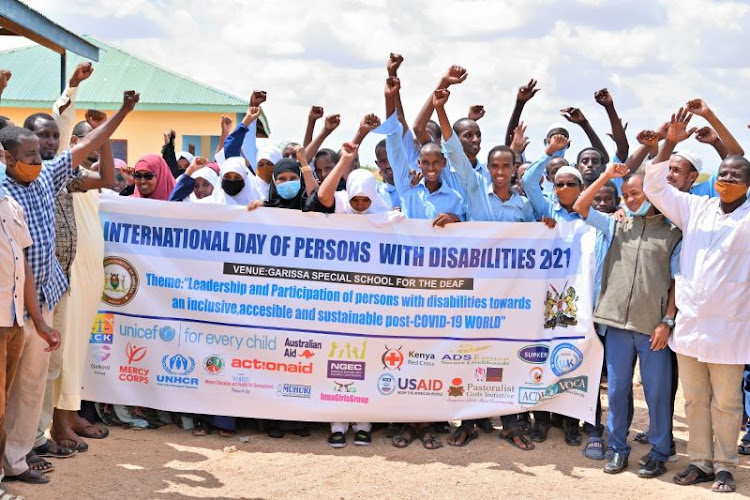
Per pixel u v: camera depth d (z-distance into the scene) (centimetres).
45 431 710
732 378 627
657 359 654
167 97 2417
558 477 655
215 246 724
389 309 719
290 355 723
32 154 554
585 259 712
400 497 606
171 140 966
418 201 758
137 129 2439
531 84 940
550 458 697
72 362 661
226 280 725
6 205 534
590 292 706
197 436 729
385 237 716
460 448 714
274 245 721
